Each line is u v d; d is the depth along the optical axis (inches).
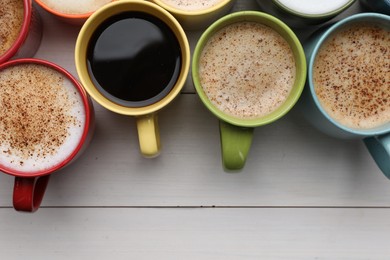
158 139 16.2
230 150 15.9
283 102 16.6
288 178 18.2
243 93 16.6
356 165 18.3
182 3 17.1
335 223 18.3
